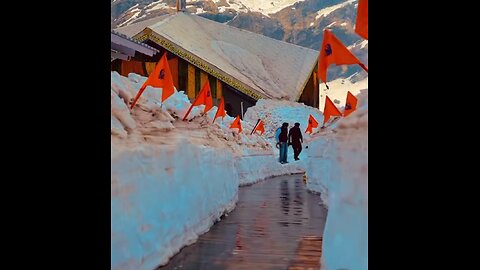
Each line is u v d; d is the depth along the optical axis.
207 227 6.60
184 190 5.60
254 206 9.33
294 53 46.09
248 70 38.75
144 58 24.03
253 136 21.58
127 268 3.67
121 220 3.67
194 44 36.19
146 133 5.55
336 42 4.40
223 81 32.53
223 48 39.38
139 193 4.15
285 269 4.43
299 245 5.52
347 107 6.50
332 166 4.38
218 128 15.30
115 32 11.84
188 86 31.78
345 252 3.41
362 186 3.25
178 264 4.59
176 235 5.17
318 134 13.41
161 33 33.66
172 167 5.25
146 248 4.17
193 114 10.71
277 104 34.22
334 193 4.04
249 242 5.68
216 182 7.49
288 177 20.42
